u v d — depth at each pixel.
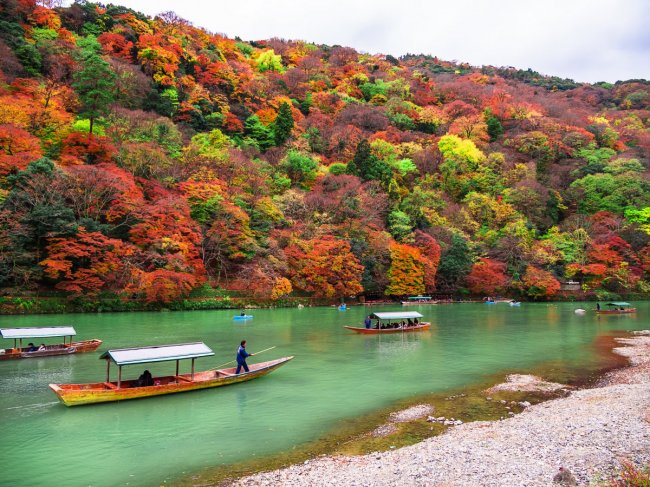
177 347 24.25
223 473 14.12
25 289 52.69
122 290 58.44
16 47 87.50
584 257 96.56
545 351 36.16
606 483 11.80
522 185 113.81
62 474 14.15
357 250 82.19
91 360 31.14
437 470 13.41
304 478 13.36
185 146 89.12
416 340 41.72
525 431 17.05
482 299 96.25
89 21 113.75
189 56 119.06
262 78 136.62
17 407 20.78
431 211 103.69
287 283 71.19
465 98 164.12
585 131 142.62
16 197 52.19
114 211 61.06
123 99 92.75
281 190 94.38
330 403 21.92
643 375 27.78
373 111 139.62
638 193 113.06
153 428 18.30
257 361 32.00
